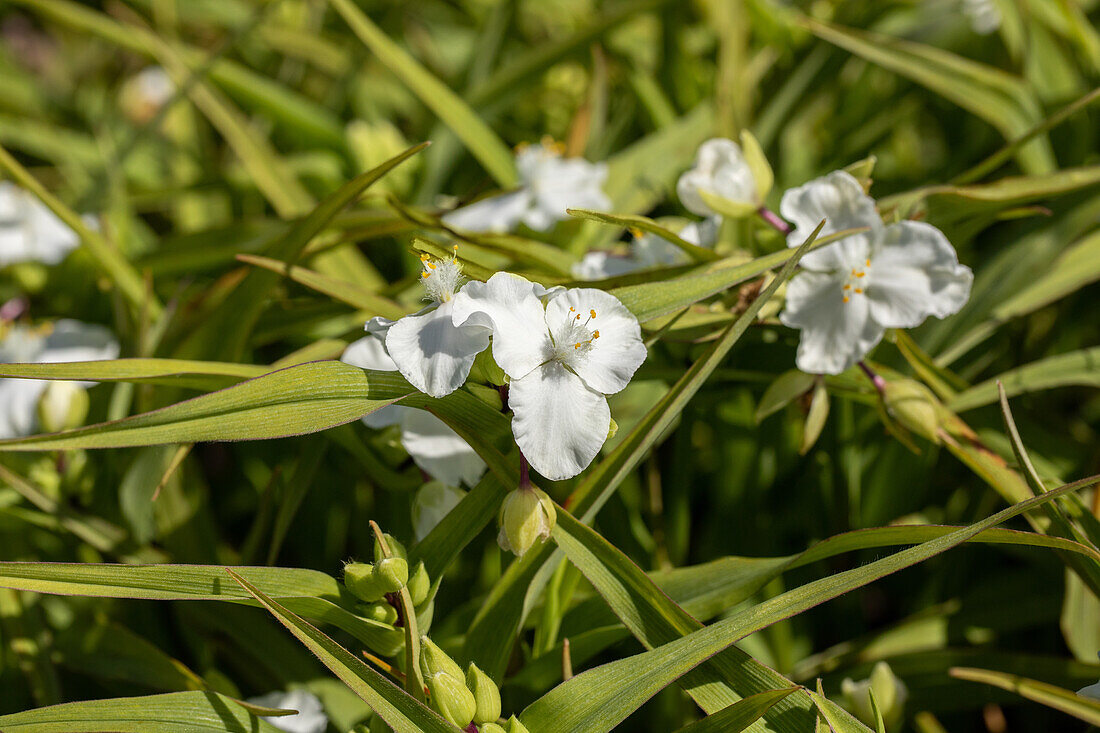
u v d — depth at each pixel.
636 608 0.44
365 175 0.49
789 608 0.42
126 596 0.43
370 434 0.50
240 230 0.59
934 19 0.71
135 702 0.43
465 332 0.44
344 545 0.58
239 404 0.43
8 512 0.51
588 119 0.66
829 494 0.55
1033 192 0.50
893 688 0.48
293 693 0.49
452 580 0.54
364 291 0.50
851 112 0.72
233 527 0.60
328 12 0.89
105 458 0.54
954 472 0.57
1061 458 0.53
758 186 0.49
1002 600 0.54
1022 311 0.54
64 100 0.98
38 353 0.57
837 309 0.47
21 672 0.52
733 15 0.64
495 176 0.61
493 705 0.42
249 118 0.85
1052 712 0.54
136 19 0.75
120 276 0.56
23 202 0.62
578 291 0.44
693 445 0.58
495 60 0.76
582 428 0.43
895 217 0.48
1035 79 0.60
